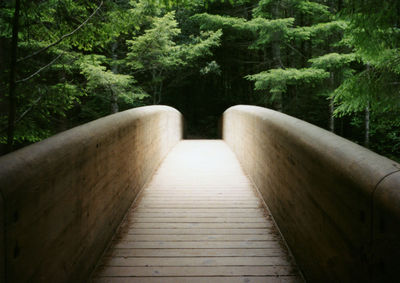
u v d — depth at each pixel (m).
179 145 8.89
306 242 1.97
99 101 11.99
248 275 2.14
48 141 1.52
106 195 2.46
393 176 1.04
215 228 2.97
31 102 3.44
